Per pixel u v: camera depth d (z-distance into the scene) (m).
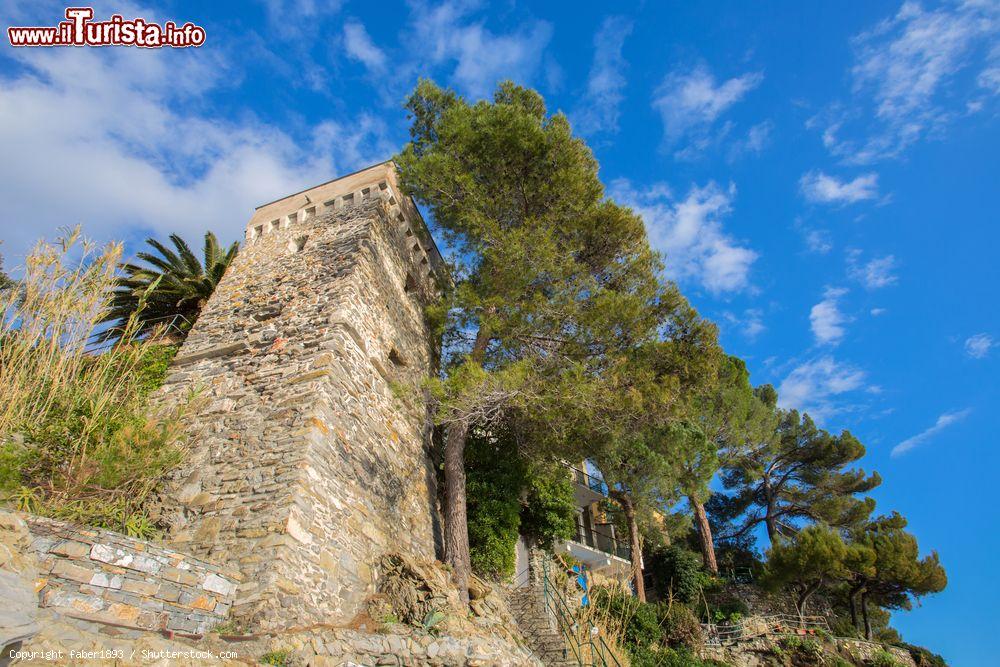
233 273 18.06
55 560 7.48
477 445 18.80
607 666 13.16
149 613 8.07
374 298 16.39
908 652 24.08
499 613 13.69
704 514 29.70
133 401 11.62
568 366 16.56
